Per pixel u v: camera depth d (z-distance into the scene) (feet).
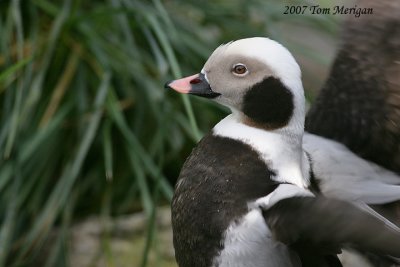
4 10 27.66
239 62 17.69
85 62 27.30
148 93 26.91
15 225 25.82
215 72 17.97
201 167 17.40
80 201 27.22
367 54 19.66
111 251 25.96
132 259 25.80
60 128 26.68
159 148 26.76
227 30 29.30
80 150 25.09
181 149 28.22
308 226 15.06
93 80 27.32
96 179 27.32
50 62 27.07
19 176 25.09
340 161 18.39
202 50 28.02
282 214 15.76
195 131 22.21
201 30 29.17
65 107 26.45
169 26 25.80
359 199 17.58
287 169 17.24
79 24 27.07
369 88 19.58
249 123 17.65
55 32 26.35
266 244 16.38
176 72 24.22
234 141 17.46
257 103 17.54
